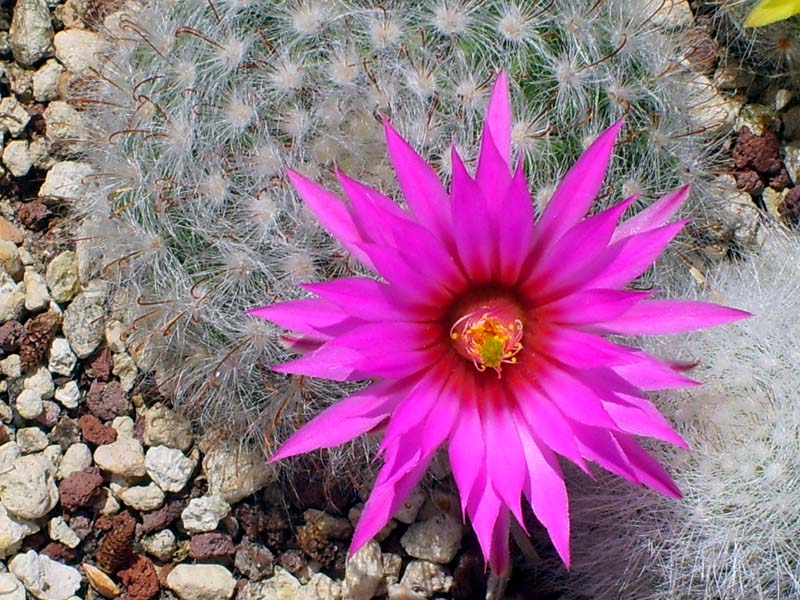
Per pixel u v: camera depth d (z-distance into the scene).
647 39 0.20
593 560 0.21
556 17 0.19
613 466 0.16
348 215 0.16
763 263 0.21
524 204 0.16
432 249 0.16
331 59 0.18
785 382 0.19
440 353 0.16
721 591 0.19
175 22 0.20
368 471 0.21
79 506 0.21
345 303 0.16
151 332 0.21
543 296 0.16
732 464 0.19
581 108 0.19
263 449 0.21
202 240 0.19
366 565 0.21
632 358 0.15
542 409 0.16
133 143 0.20
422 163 0.16
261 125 0.19
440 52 0.18
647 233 0.16
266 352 0.19
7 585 0.21
